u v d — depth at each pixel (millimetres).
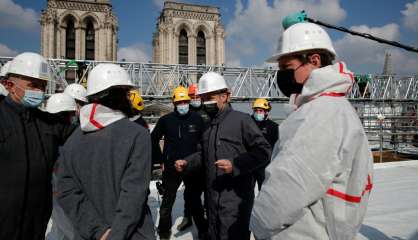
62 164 1980
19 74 2252
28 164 2215
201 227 4195
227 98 3211
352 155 1296
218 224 2916
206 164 3084
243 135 2994
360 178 1307
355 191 1306
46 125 2469
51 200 2461
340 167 1284
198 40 55688
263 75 26812
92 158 1856
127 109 2037
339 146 1283
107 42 49969
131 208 1742
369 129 21453
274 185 1322
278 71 1661
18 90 2285
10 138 2172
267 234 1403
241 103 26344
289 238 1373
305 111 1377
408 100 29109
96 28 49938
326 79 1381
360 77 28453
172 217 5125
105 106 1930
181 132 4445
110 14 50344
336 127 1299
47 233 4055
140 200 1785
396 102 29109
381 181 7785
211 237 2996
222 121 3070
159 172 7996
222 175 2924
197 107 5770
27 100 2275
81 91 4500
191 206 4207
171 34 52688
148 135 1963
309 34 1510
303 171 1263
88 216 1862
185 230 4562
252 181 3051
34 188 2258
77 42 49000
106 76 1939
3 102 2293
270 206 1335
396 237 4059
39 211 2312
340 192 1319
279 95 26547
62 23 48219
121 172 1823
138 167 1832
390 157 18125
